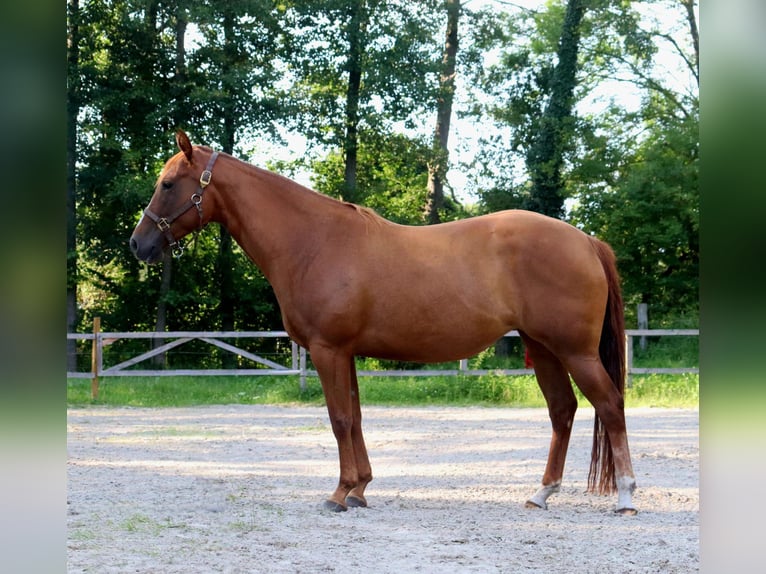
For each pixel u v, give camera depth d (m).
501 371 13.01
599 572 3.65
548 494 5.12
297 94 21.33
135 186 18.64
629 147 22.88
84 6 19.38
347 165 22.48
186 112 19.88
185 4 19.34
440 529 4.50
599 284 4.87
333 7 20.50
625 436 4.93
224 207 5.18
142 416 11.09
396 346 4.93
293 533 4.36
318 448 7.96
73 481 5.96
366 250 4.93
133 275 21.53
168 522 4.58
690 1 23.09
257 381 15.41
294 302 4.98
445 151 22.86
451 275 4.86
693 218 20.44
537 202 21.95
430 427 9.79
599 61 23.80
